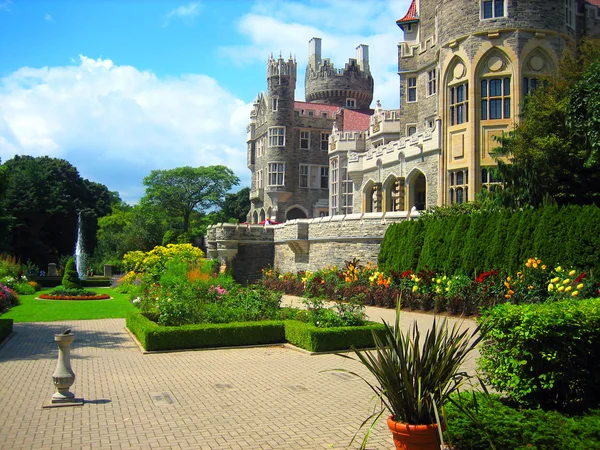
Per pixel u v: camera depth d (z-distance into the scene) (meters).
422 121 35.88
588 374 7.48
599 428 5.95
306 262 35.50
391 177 35.41
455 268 22.12
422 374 5.91
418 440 5.62
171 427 7.77
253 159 67.94
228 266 39.84
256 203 66.25
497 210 21.52
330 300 25.41
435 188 30.48
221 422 8.01
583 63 23.61
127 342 15.73
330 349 13.89
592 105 17.75
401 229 26.12
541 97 22.80
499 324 7.54
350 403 9.07
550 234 18.81
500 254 20.34
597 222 17.75
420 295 20.66
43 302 27.84
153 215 71.38
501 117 27.91
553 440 5.80
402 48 37.56
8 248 48.72
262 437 7.34
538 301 16.70
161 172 76.94
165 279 23.84
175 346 14.30
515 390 7.39
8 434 7.44
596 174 20.59
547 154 21.17
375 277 23.39
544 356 7.18
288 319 16.81
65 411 8.59
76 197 70.38
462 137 28.78
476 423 5.76
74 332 17.62
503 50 27.86
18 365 12.33
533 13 27.84
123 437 7.33
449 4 29.75
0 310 22.69
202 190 78.12
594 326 7.54
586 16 32.00
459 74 29.19
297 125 61.09
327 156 62.25
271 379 10.91
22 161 70.50
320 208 61.09
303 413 8.48
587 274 17.52
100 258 61.03
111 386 10.30
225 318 16.25
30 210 60.19
